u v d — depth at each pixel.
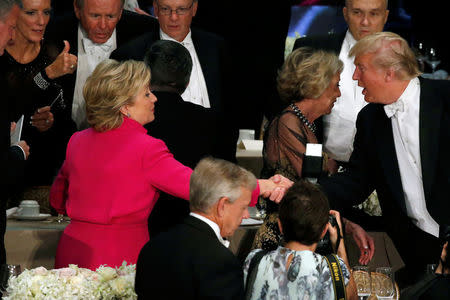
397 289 13.39
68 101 18.95
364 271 13.01
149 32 19.11
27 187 17.88
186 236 10.12
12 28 12.30
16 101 16.58
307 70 14.44
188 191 12.42
